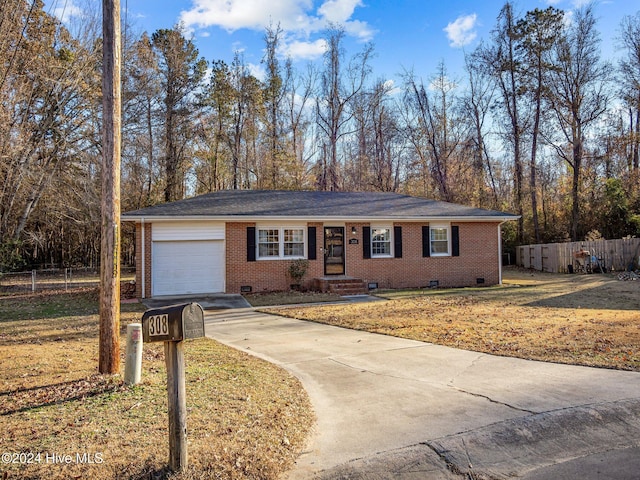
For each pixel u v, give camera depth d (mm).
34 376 5984
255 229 16953
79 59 24203
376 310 12398
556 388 5242
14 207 24562
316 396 5215
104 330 6066
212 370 6301
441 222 19250
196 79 33312
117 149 6031
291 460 3623
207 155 34000
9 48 20922
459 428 4160
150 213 15727
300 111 37031
